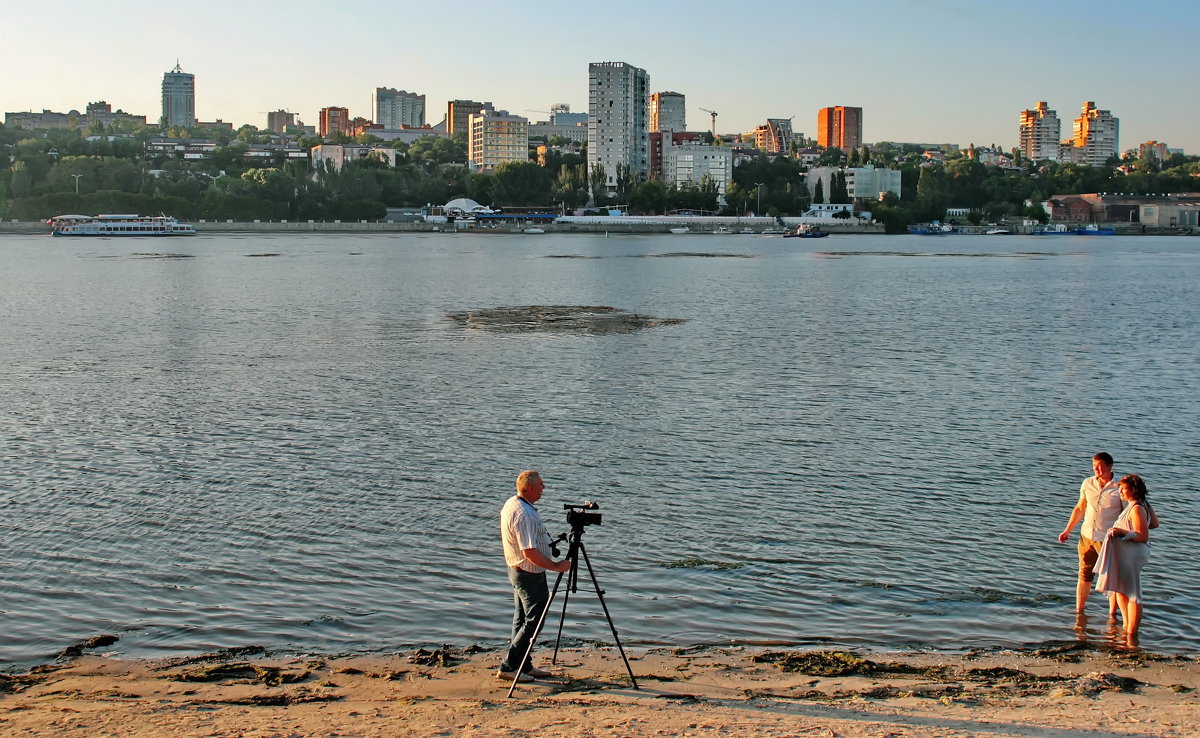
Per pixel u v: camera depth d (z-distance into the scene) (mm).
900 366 64062
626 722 17125
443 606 25438
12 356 67188
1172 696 19469
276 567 27953
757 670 21250
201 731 16750
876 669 21344
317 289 122562
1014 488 35875
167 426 45438
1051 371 62156
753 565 28219
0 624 24188
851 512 33031
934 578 27328
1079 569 25031
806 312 98875
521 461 39500
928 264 187375
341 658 22297
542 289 125438
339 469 38125
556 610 25156
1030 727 17172
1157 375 60688
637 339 77312
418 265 171875
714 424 46281
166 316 92312
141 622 24406
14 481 36125
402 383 56938
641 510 33156
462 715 17734
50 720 17516
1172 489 35719
